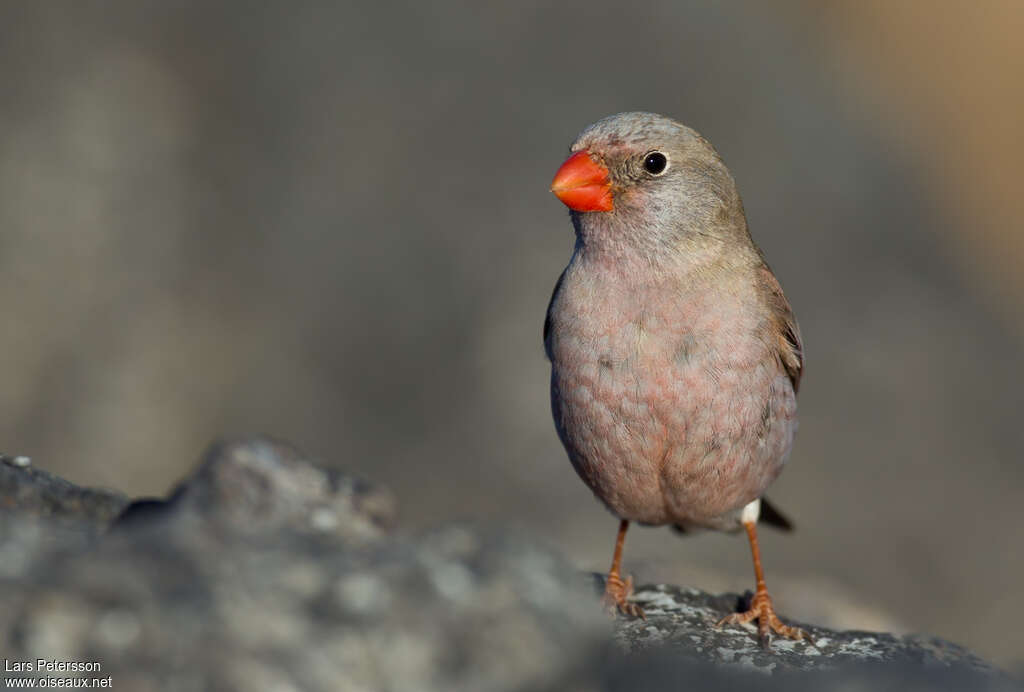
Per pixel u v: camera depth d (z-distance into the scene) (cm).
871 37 2250
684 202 705
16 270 1503
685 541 1452
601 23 1855
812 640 682
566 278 736
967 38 2277
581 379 705
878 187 1897
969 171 2220
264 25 1716
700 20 1958
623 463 721
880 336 1684
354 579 425
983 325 1839
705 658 614
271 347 1532
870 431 1588
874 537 1506
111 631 401
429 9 1789
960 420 1647
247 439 473
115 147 1597
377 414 1501
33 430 1452
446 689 408
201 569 420
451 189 1633
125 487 1448
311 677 399
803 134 1884
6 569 419
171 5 1695
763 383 706
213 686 394
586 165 708
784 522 912
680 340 689
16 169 1549
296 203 1612
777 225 1731
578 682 433
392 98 1695
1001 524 1569
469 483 1448
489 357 1520
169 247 1566
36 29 1634
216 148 1634
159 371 1500
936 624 1472
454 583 430
